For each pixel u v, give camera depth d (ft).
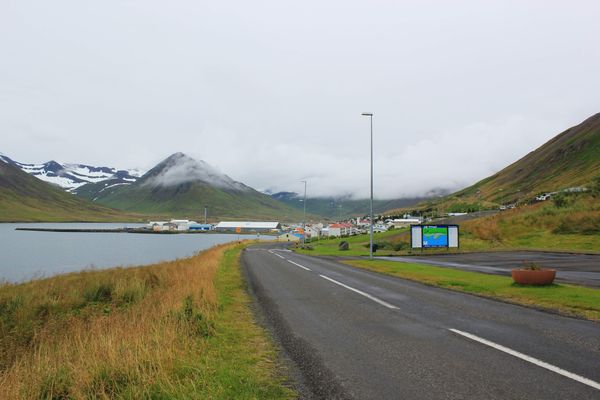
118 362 20.33
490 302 42.06
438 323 32.07
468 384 18.80
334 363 22.52
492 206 593.42
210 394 17.79
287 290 53.01
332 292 50.60
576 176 540.93
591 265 88.48
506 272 75.61
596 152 599.16
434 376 19.99
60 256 252.83
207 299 39.40
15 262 211.41
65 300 59.41
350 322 33.14
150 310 37.68
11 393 17.87
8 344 38.17
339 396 17.84
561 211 182.91
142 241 468.75
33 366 21.33
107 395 17.58
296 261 112.16
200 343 26.20
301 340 27.71
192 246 376.48
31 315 51.60
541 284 50.98
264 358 23.70
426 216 558.15
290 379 20.13
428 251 153.48
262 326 32.17
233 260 114.93
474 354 23.45
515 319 33.30
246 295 49.11
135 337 24.11
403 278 66.39
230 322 33.60
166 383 18.47
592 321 32.32
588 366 21.06
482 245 164.35
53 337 36.68
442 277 64.08
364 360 22.95
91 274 89.30
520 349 24.29
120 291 64.28
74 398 17.78
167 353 21.70
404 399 17.33
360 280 63.67
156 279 75.31
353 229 525.75
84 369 19.79
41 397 18.12
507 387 18.31
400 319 33.91
